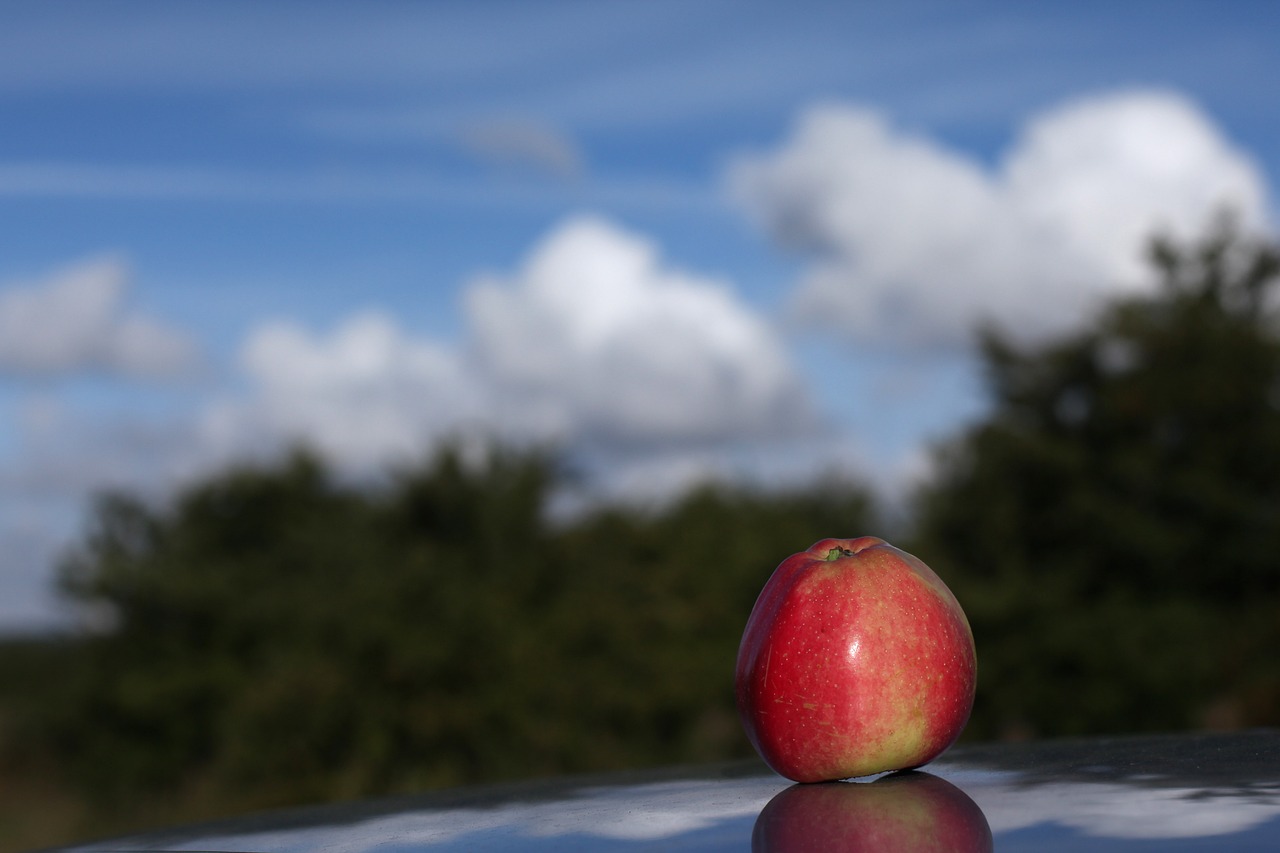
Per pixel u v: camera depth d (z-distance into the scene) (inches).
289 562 456.4
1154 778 38.8
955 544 517.3
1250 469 520.1
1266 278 589.6
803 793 42.4
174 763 419.5
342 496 491.8
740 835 34.7
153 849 40.8
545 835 36.9
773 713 46.5
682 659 378.3
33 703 446.6
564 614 381.7
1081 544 507.2
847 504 490.0
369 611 354.9
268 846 39.1
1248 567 505.7
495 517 405.1
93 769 425.7
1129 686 418.9
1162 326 553.0
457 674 349.1
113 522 473.4
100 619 445.4
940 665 46.4
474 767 349.1
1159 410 514.6
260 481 482.6
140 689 422.3
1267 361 524.4
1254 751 44.2
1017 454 516.1
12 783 435.8
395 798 49.8
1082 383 558.3
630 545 411.2
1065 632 427.2
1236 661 444.8
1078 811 34.0
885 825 34.2
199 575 443.2
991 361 570.9
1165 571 504.4
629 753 360.5
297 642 383.6
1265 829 30.7
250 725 351.9
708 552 410.0
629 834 36.0
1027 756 47.2
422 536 407.5
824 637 46.1
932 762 48.8
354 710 345.7
